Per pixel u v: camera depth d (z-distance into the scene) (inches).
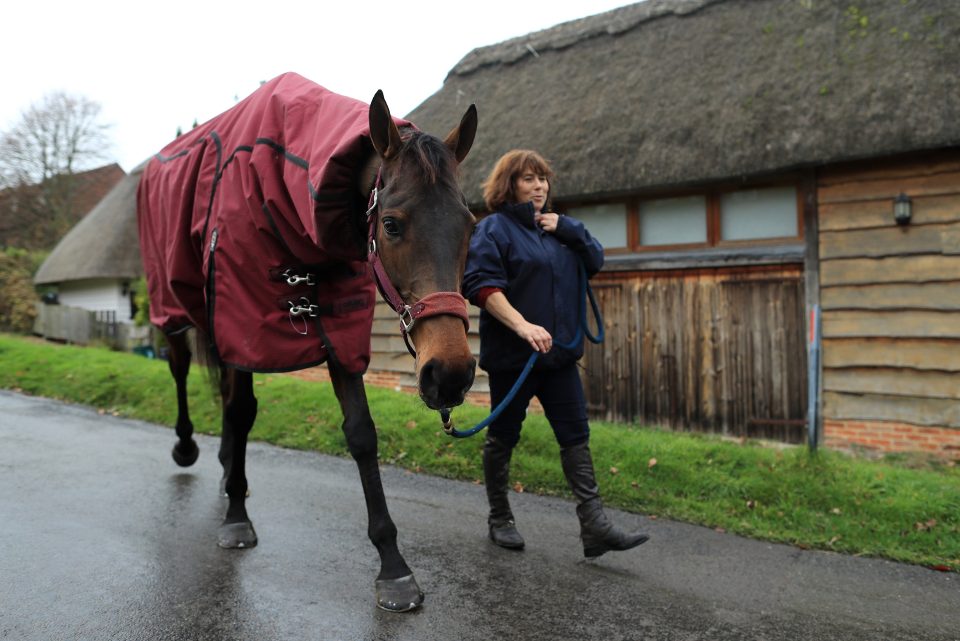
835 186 234.4
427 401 75.7
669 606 100.2
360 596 100.3
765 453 175.5
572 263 117.9
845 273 233.1
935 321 220.2
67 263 736.3
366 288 107.3
